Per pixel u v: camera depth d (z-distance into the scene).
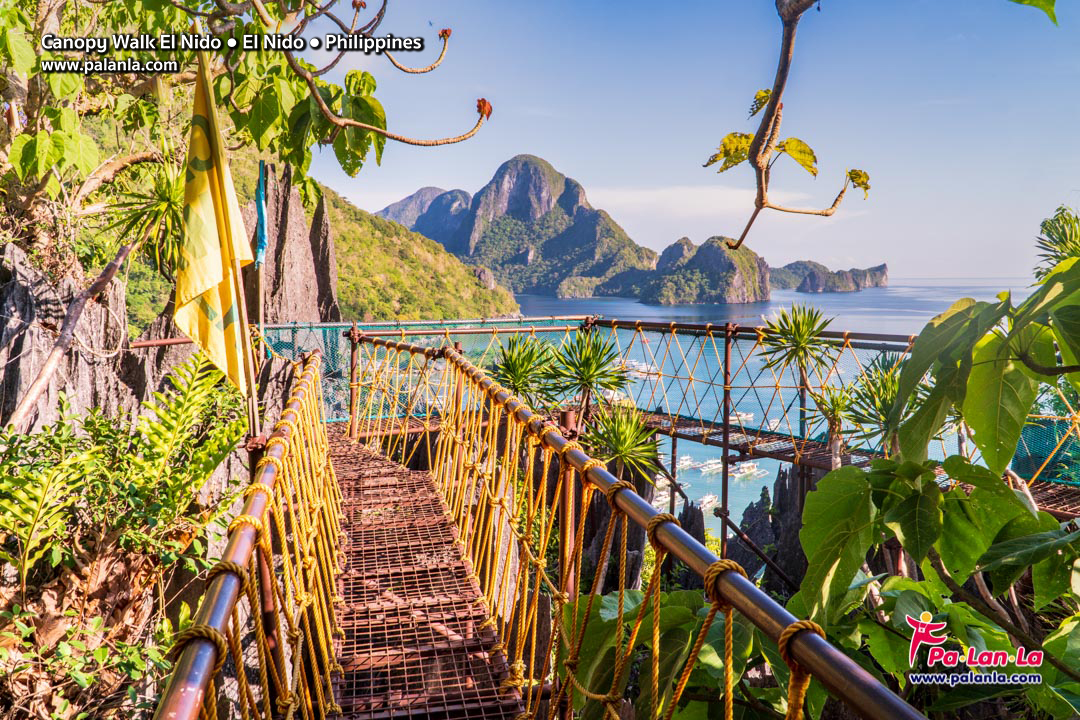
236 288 3.56
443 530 4.80
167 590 5.69
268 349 9.76
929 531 2.00
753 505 12.35
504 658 3.08
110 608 5.00
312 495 3.38
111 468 5.26
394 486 6.03
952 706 2.46
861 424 5.90
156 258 9.64
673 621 2.42
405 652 3.12
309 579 2.63
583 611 2.24
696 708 2.62
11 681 4.06
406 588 3.83
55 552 4.43
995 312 1.60
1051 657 2.23
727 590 1.03
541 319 10.34
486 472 3.86
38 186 9.09
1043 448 5.78
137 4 6.77
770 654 2.48
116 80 9.30
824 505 2.17
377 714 2.68
